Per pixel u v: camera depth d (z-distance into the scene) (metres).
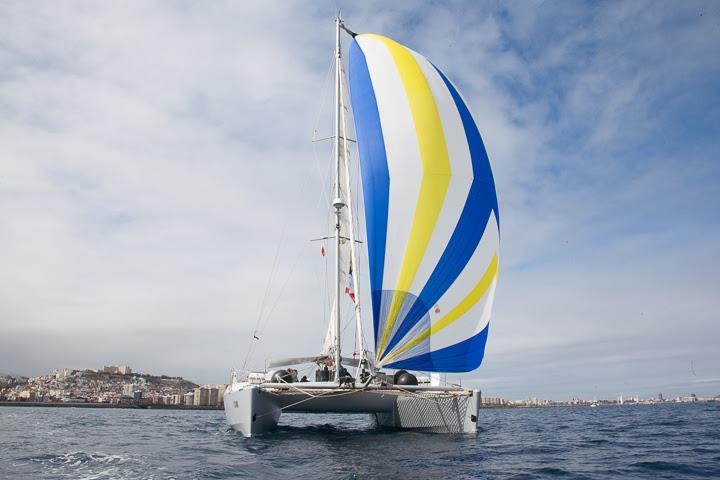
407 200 11.32
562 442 11.87
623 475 7.26
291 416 25.36
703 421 21.33
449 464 7.91
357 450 9.35
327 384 10.87
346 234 14.53
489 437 12.34
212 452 9.31
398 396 12.17
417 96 12.16
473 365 11.07
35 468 7.73
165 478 6.81
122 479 6.76
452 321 11.02
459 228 11.48
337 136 14.10
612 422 21.73
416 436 11.61
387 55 12.73
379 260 11.09
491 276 11.62
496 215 12.13
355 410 12.75
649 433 14.73
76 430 16.25
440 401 11.94
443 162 11.73
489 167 12.46
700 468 7.90
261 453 9.10
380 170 11.57
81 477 6.93
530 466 7.95
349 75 13.16
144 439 12.53
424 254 11.09
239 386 12.30
